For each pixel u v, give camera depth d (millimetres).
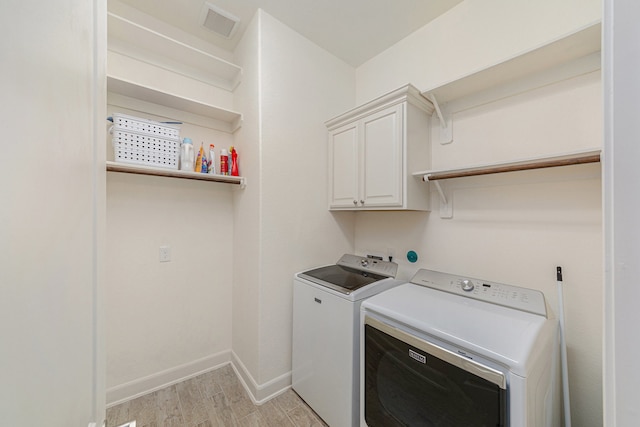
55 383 382
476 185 1528
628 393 340
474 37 1565
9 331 284
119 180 1678
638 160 336
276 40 1782
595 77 1151
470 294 1318
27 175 319
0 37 274
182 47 1729
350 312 1363
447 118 1662
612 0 364
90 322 531
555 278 1242
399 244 1941
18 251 301
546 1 1295
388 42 2006
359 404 1350
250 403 1656
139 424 1477
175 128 1729
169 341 1854
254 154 1764
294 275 1843
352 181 1870
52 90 377
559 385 1146
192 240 1954
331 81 2123
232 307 2127
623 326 345
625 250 346
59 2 402
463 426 873
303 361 1671
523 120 1360
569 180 1210
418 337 1025
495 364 821
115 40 1640
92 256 543
